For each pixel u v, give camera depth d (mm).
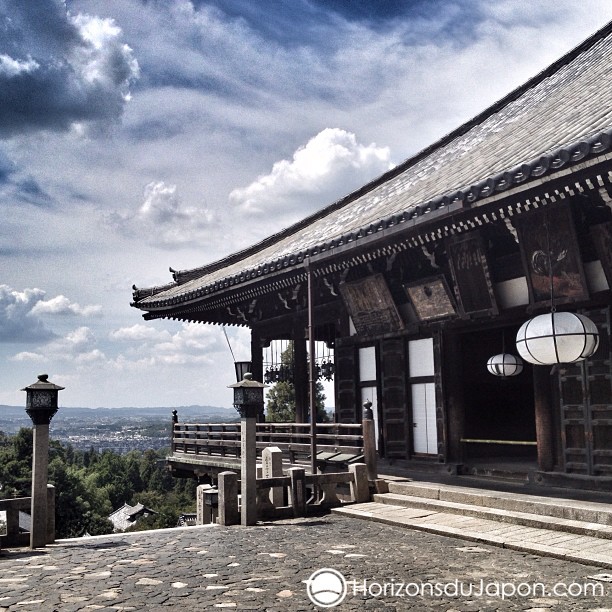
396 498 10602
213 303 17984
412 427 13469
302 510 10398
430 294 12562
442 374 12625
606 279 9438
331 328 20047
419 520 9156
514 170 8477
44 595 5934
